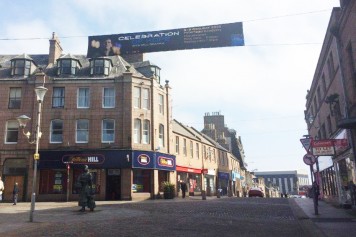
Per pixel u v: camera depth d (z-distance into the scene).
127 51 17.33
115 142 31.59
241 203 23.31
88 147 31.33
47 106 31.91
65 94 32.34
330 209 17.47
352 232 9.59
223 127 62.16
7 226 11.36
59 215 15.08
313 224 11.65
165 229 10.66
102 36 17.83
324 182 26.36
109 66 34.09
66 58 33.56
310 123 32.53
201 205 21.30
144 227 11.09
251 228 10.98
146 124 33.50
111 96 32.81
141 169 32.28
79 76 33.41
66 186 30.81
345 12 15.53
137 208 19.11
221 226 11.39
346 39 16.14
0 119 31.53
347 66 16.31
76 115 31.92
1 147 30.94
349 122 13.09
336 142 17.28
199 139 45.72
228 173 55.41
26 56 33.50
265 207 19.64
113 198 30.95
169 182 33.91
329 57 20.38
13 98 32.12
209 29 16.38
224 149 55.41
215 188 49.44
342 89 17.55
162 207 19.80
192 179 43.28
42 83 32.22
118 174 31.39
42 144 31.08
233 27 16.17
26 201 29.84
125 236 9.34
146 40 17.22
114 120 32.16
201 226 11.37
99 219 13.35
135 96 33.22
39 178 30.73
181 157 40.12
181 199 31.41
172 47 16.67
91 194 17.09
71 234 9.66
